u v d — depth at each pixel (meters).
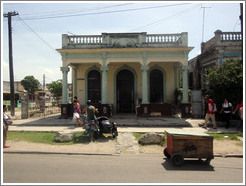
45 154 6.60
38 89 44.41
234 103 12.05
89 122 8.34
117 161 5.95
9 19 17.34
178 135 5.60
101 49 13.28
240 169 5.40
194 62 19.11
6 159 5.99
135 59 13.50
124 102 15.75
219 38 13.97
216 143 8.00
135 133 9.52
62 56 13.69
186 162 5.95
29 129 10.31
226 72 11.34
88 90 15.71
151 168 5.35
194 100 13.55
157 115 13.51
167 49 13.19
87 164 5.61
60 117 13.56
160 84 15.63
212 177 4.75
